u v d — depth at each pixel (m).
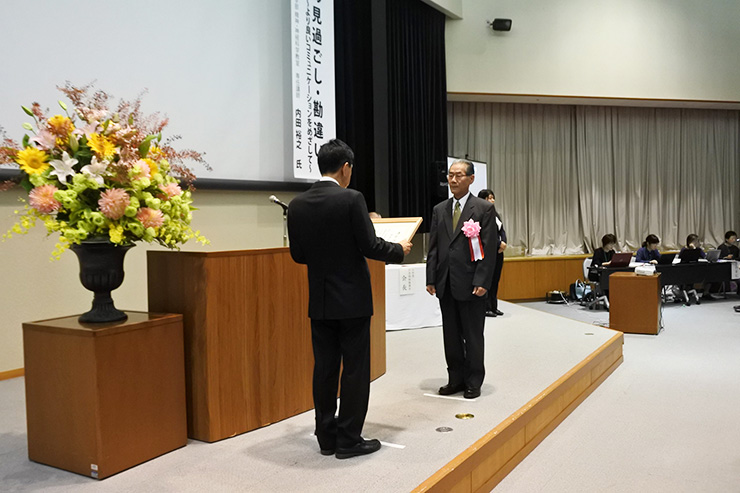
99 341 2.18
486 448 2.58
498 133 9.52
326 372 2.44
